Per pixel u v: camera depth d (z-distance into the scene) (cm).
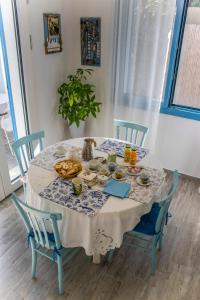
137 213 181
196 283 212
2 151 281
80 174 206
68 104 346
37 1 285
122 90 334
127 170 217
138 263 227
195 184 337
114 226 177
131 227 183
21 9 268
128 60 314
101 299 198
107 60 336
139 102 330
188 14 288
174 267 224
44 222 180
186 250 241
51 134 369
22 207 172
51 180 203
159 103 323
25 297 199
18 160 249
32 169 216
